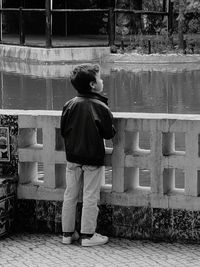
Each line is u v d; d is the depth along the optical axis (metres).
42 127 6.09
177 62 33.03
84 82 5.66
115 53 34.06
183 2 34.34
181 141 10.59
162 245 5.77
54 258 5.49
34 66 32.28
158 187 5.84
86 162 5.66
